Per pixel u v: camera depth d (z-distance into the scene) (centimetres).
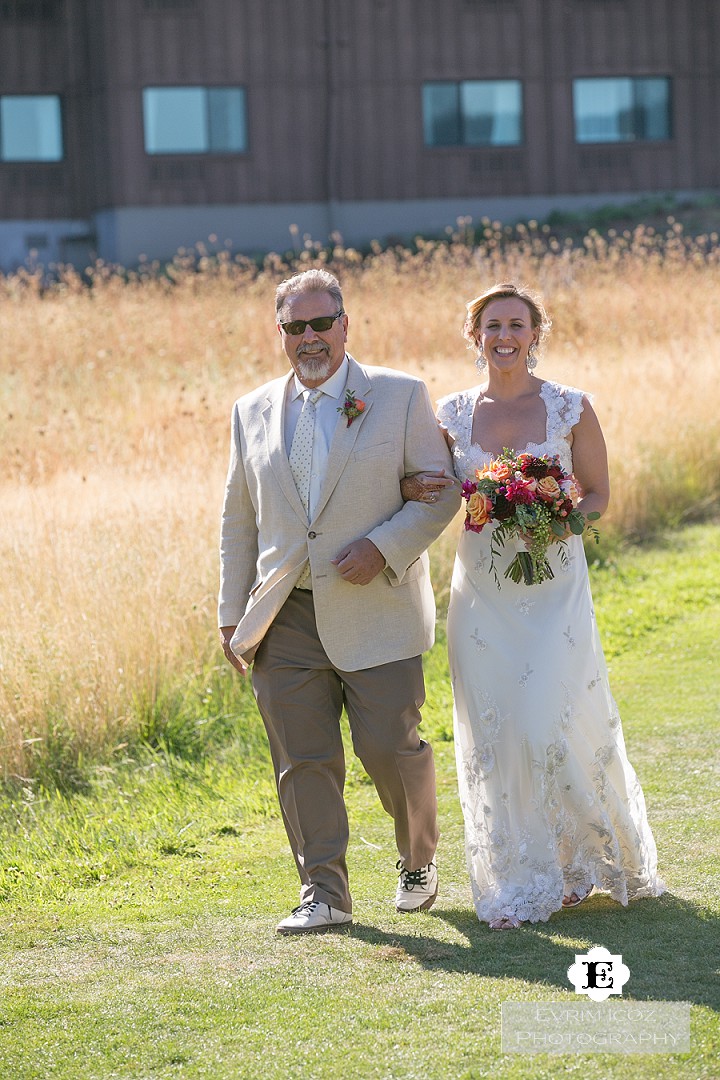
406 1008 706
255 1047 675
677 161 5941
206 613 1435
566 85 5841
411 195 5772
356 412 838
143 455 2009
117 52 5503
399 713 835
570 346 2809
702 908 821
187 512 1638
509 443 860
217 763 1278
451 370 2566
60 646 1316
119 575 1450
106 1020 717
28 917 901
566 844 829
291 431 857
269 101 5641
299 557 840
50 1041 696
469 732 834
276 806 1131
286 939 819
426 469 850
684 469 2259
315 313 830
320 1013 707
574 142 5866
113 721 1302
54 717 1277
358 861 973
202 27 5566
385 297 3247
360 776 1195
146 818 1109
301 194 5703
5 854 1050
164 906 907
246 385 2486
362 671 834
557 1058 643
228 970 777
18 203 5712
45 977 785
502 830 818
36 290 3450
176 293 3378
